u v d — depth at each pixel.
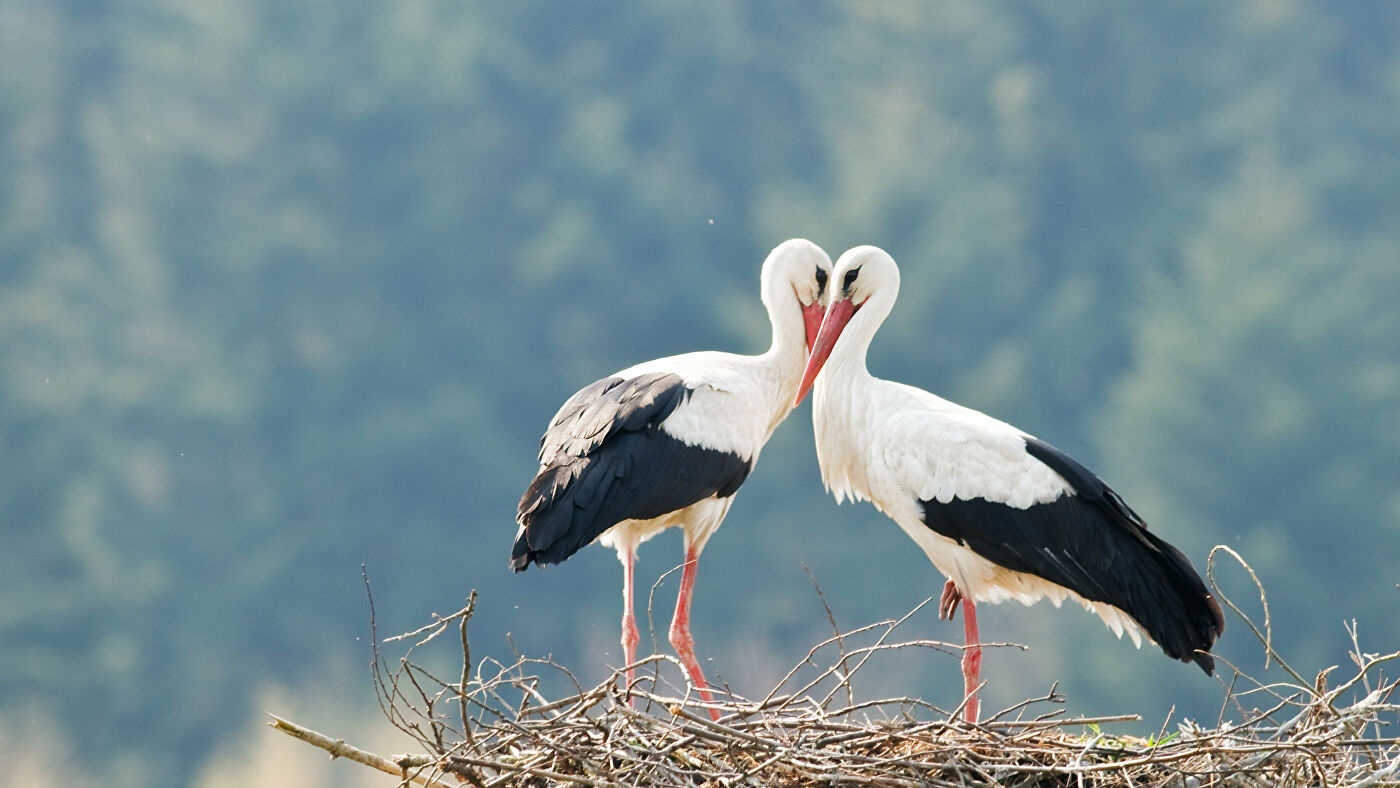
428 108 35.62
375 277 34.19
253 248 34.00
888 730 6.90
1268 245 29.28
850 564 27.83
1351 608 26.14
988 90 35.19
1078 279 32.78
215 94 35.78
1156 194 33.94
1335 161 32.50
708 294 32.97
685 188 35.19
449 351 33.53
